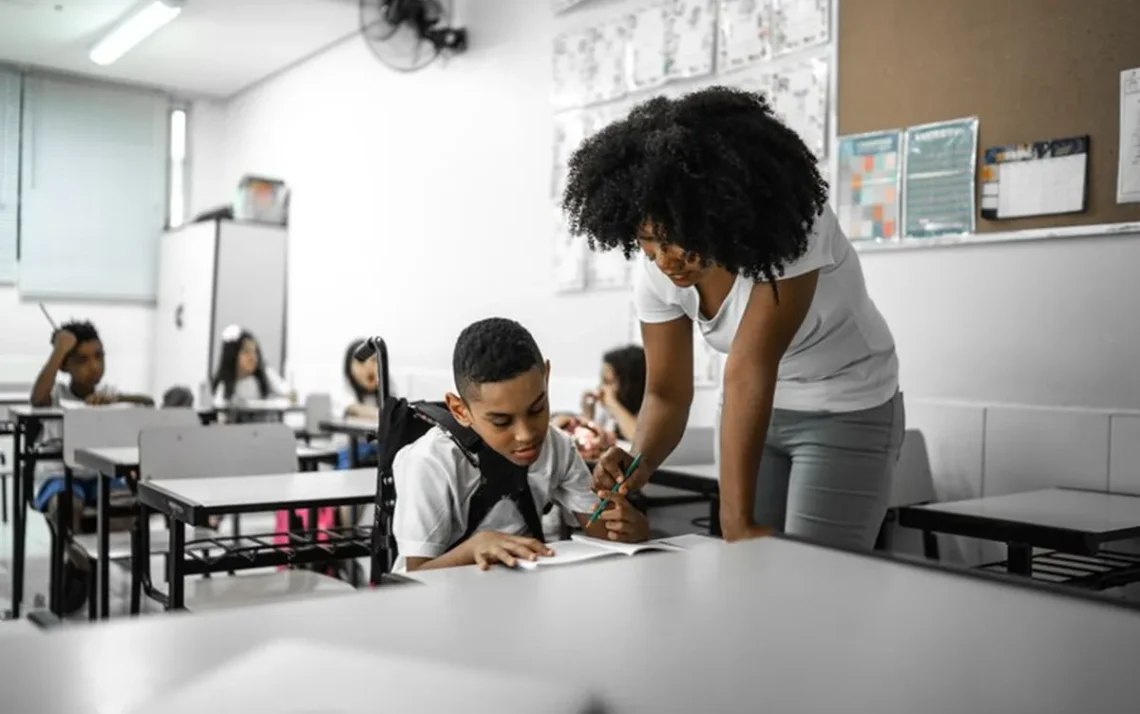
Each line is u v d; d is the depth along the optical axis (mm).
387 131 5551
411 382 5180
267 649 537
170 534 1911
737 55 3332
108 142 7473
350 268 5957
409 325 5344
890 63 2809
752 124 1182
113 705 455
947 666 536
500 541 1029
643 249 1230
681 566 765
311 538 2482
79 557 2818
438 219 5059
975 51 2598
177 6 5566
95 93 7402
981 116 2584
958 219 2639
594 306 3963
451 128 4934
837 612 634
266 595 2064
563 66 4109
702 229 1123
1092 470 2344
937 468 2662
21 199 7223
